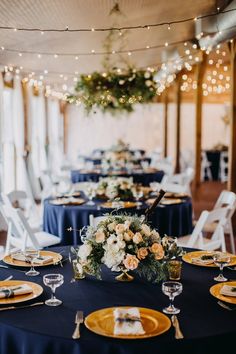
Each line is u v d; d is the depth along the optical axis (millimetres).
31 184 10289
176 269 2793
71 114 15945
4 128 8703
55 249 3451
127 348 1992
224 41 6461
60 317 2254
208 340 2049
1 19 5059
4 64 7727
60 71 9633
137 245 2643
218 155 14586
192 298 2504
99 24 6016
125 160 10938
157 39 7504
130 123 15953
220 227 4941
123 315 2172
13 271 2967
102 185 6156
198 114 10242
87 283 2742
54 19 5398
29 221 6938
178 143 12539
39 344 2084
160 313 2256
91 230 2740
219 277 2828
